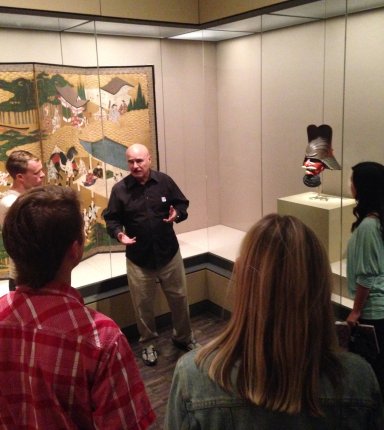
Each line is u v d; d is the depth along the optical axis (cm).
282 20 303
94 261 364
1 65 301
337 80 296
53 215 92
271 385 76
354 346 200
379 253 194
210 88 388
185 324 316
